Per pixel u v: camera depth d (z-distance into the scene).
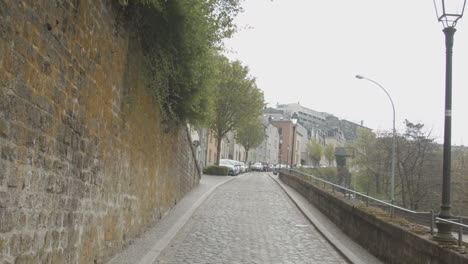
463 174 40.12
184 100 13.03
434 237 6.85
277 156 113.06
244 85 37.38
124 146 8.59
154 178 11.81
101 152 7.17
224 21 11.05
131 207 9.45
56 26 5.04
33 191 4.72
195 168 23.12
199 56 11.58
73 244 6.10
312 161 105.56
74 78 5.74
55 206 5.38
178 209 15.11
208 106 14.45
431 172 40.69
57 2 5.02
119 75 7.91
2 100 3.94
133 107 9.02
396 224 8.34
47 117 4.96
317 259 9.18
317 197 17.38
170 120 13.27
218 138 39.38
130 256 8.34
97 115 6.82
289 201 20.41
